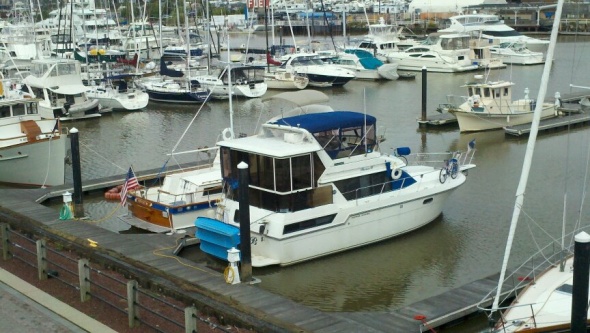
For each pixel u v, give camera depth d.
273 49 71.38
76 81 45.72
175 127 41.84
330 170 20.11
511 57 66.62
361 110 45.31
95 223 23.05
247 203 16.88
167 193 22.44
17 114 29.61
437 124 38.97
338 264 19.73
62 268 15.75
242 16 109.75
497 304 13.66
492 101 37.50
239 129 40.53
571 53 72.19
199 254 20.09
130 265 17.16
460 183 22.97
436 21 98.31
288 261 19.38
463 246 20.73
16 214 22.19
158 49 74.19
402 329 14.15
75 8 78.94
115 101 46.91
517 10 96.38
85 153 35.38
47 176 28.97
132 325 13.25
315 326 13.77
